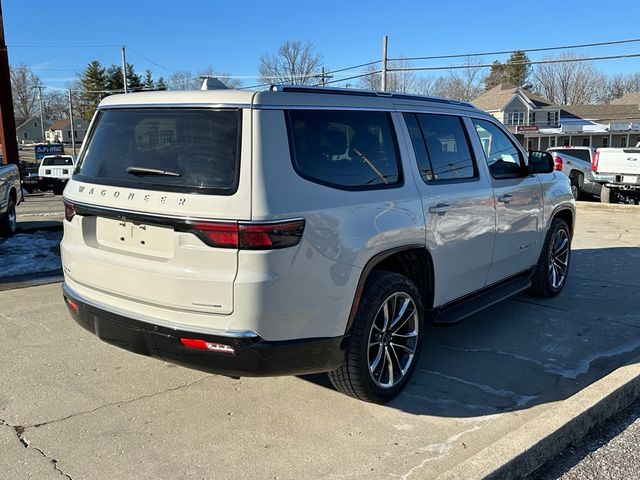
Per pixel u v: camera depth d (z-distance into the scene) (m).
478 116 4.82
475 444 3.22
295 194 3.06
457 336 4.98
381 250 3.52
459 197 4.24
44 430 3.30
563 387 3.99
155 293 3.14
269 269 2.94
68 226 3.72
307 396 3.79
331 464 3.02
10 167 9.84
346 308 3.32
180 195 3.04
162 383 3.94
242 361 3.00
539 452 3.06
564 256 6.25
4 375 4.01
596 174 15.30
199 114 3.15
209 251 2.96
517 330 5.14
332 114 3.45
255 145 2.98
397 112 3.95
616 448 3.29
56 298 5.81
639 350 4.68
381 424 3.44
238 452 3.12
